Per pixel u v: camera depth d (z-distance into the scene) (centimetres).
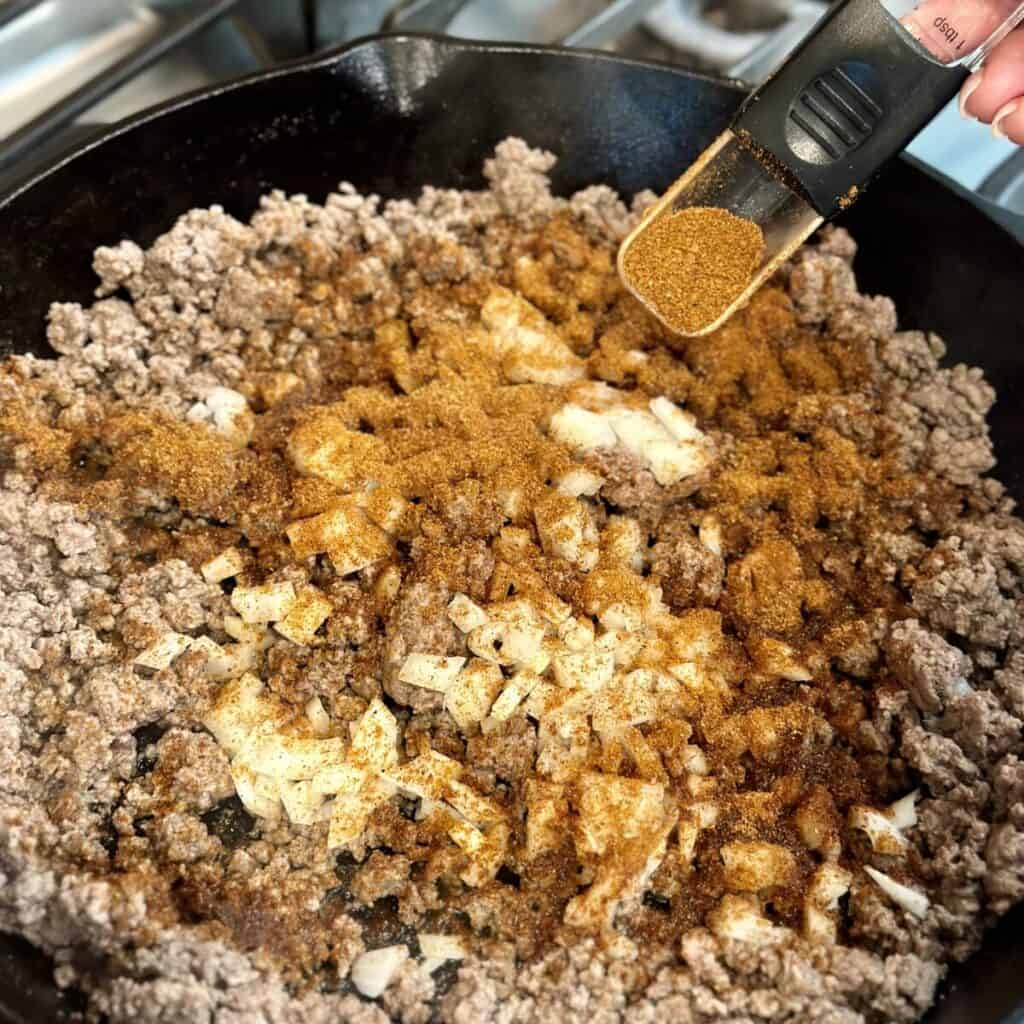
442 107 29
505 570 24
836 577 26
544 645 24
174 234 28
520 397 27
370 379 28
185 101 27
